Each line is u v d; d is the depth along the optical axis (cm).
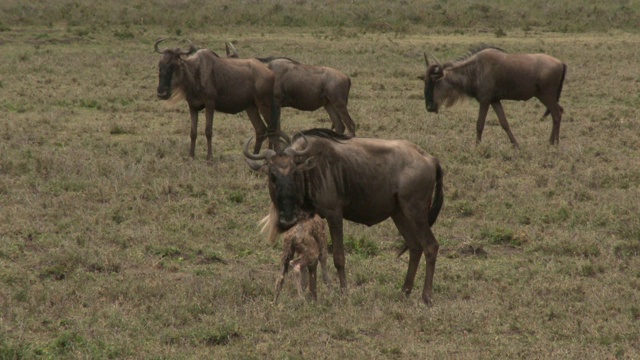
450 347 2938
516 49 11869
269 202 4803
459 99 6394
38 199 4653
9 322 3048
